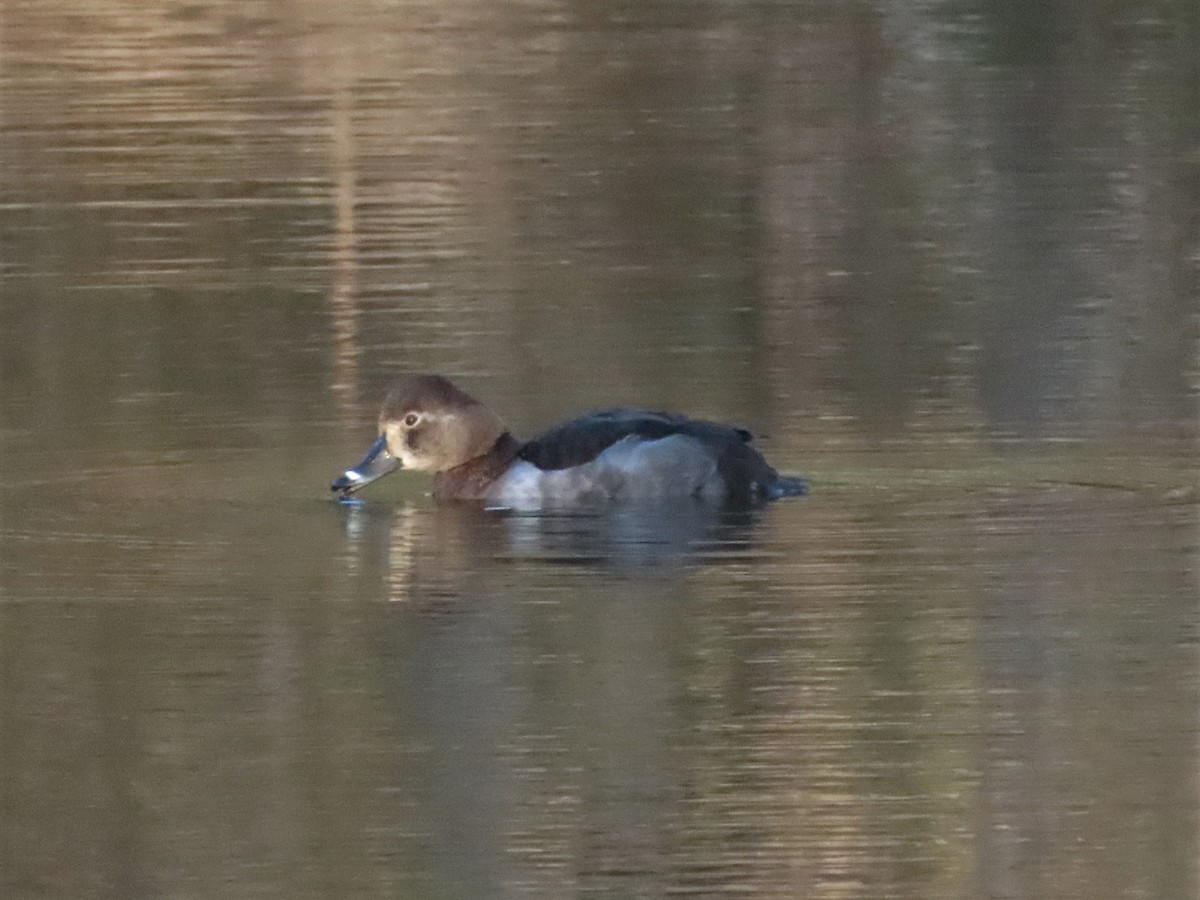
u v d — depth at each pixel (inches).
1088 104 1192.2
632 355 807.7
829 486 677.9
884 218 998.4
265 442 727.7
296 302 880.3
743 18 1417.3
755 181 1063.0
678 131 1155.3
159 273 922.7
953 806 492.4
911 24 1396.4
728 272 918.4
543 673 554.6
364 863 473.1
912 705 535.2
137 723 531.5
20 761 514.9
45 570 617.3
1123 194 1029.8
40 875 471.5
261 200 1031.0
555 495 671.1
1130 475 680.4
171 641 572.1
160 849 481.7
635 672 550.3
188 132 1149.7
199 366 802.8
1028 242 959.6
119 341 831.7
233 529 652.1
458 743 522.3
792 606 589.0
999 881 466.6
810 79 1263.5
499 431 682.8
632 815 490.6
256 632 578.9
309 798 495.5
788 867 475.2
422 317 858.1
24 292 896.9
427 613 585.3
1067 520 642.8
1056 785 502.6
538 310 868.6
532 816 491.8
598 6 1459.2
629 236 970.7
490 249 956.0
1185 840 480.4
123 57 1321.4
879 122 1170.6
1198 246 948.0
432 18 1429.6
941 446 707.4
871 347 813.2
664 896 460.1
